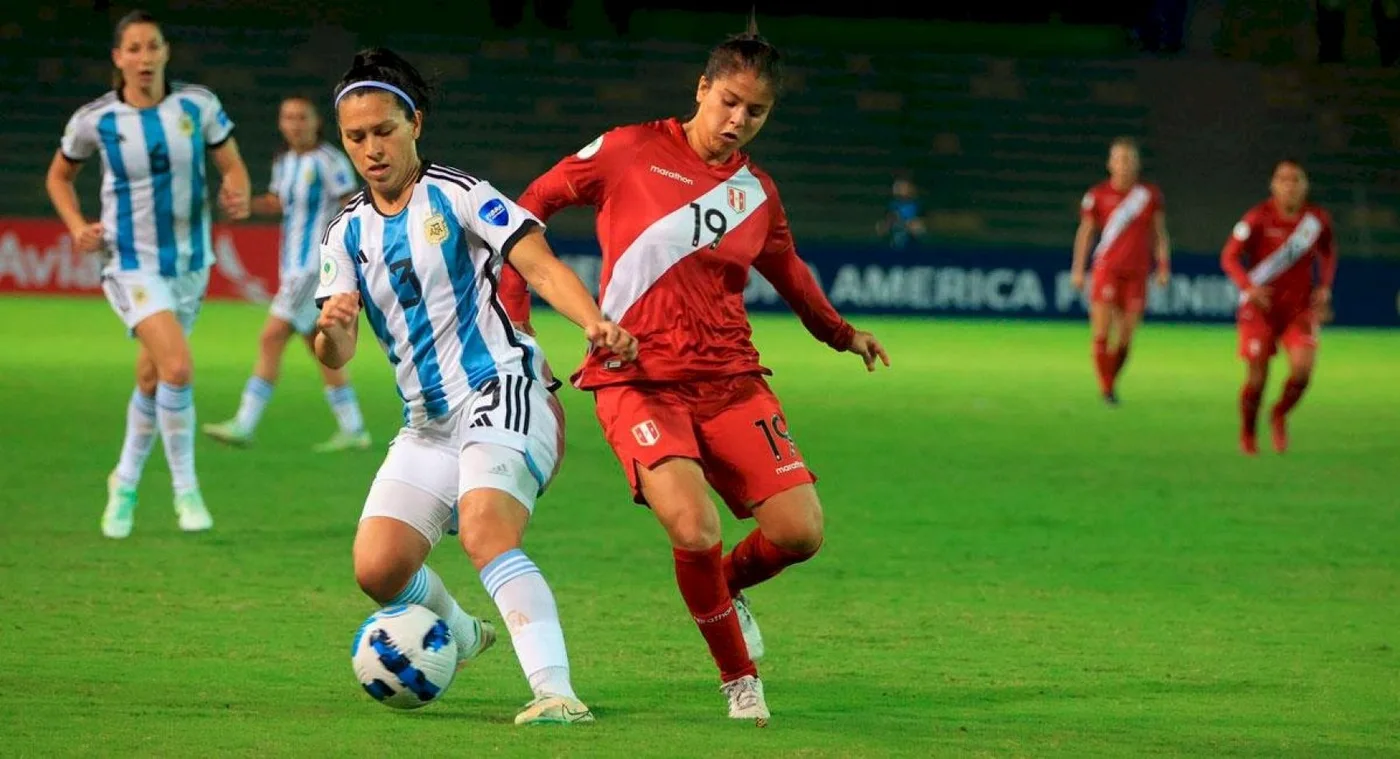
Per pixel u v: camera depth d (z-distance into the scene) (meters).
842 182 124.25
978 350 86.38
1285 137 130.00
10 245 99.38
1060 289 109.19
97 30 121.69
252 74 120.88
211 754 16.91
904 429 53.44
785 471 20.70
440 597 20.09
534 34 128.88
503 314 19.42
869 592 28.30
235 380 62.00
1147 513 37.69
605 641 24.02
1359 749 18.34
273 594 26.64
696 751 17.52
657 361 20.50
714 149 20.86
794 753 17.56
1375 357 88.25
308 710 19.17
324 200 43.25
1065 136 128.88
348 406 45.19
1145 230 62.34
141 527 32.75
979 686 21.59
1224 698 21.02
